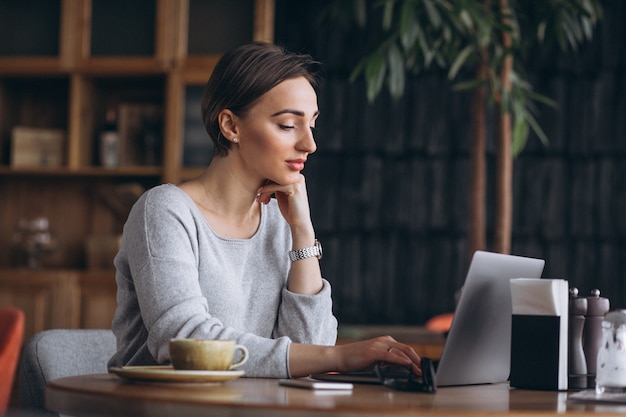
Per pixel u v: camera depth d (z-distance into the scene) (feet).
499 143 11.98
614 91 19.42
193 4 17.06
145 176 17.84
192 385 4.81
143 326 5.99
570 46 19.39
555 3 12.67
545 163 19.53
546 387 5.34
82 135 17.53
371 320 19.69
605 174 19.40
